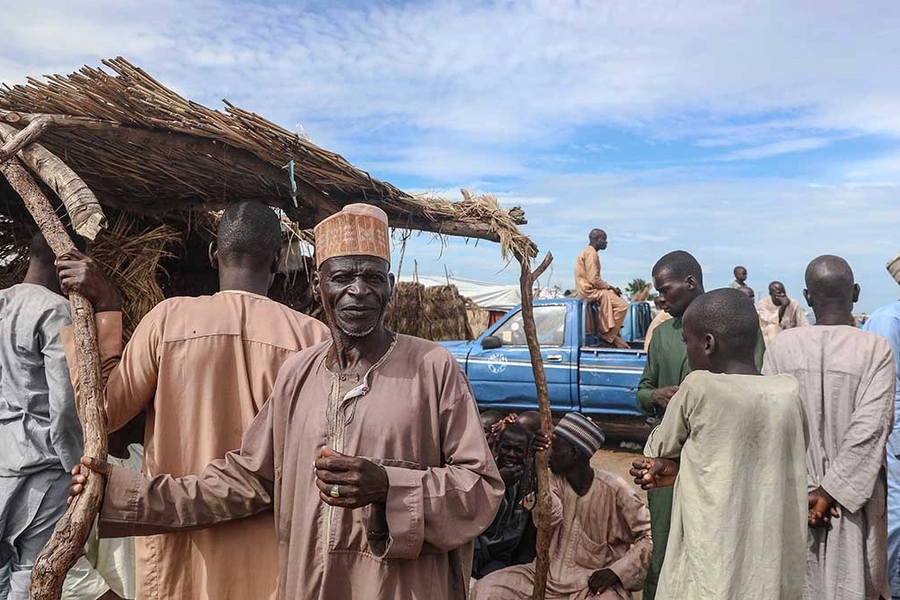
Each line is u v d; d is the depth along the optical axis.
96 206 2.23
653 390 3.73
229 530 2.12
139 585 2.15
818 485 2.94
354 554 1.83
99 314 2.16
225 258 2.34
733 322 2.42
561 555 3.44
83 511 1.85
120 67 2.52
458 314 12.51
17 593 2.70
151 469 2.15
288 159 3.00
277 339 2.21
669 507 3.32
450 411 1.89
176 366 2.12
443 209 3.64
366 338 1.91
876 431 2.81
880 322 3.56
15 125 2.62
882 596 3.01
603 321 9.43
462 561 1.95
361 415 1.85
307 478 1.88
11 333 2.69
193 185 3.43
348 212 1.91
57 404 2.63
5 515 2.68
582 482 3.44
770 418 2.26
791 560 2.29
